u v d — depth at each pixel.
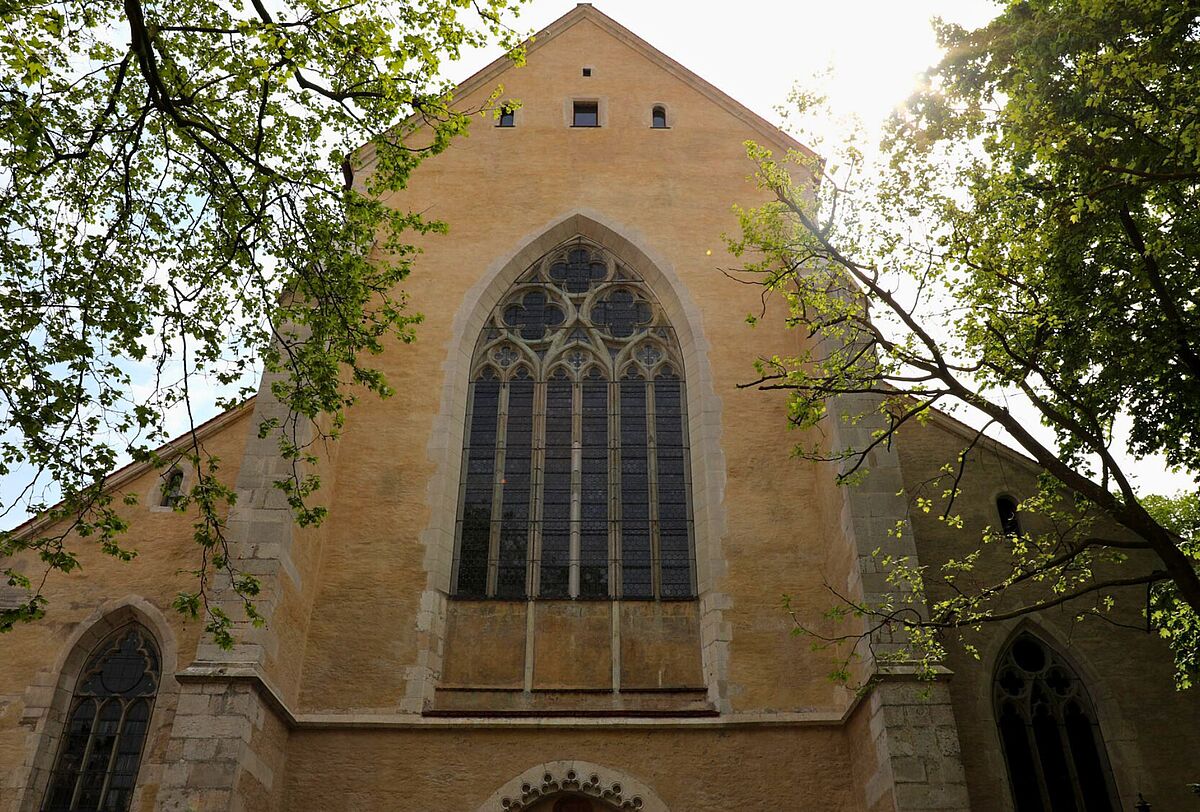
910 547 17.62
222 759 15.32
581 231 24.45
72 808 17.03
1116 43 14.00
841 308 16.67
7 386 13.74
